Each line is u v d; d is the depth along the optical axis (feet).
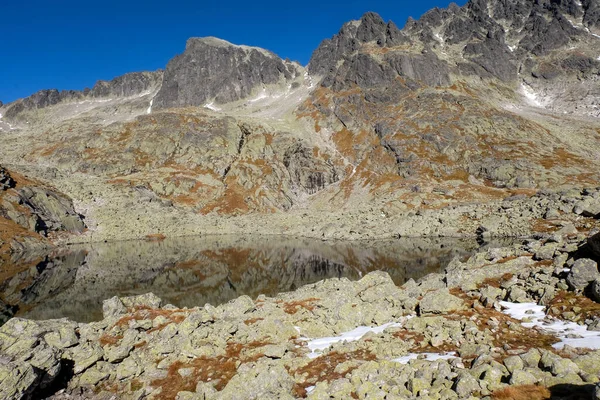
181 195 420.36
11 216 278.05
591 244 74.54
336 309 80.48
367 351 60.03
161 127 539.29
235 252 238.48
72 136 568.00
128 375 65.67
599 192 219.41
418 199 334.65
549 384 38.50
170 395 58.49
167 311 91.50
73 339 70.18
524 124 459.73
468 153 406.41
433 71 606.55
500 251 104.06
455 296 75.46
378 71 599.57
